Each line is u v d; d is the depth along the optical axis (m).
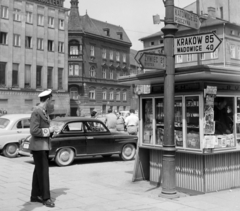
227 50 38.72
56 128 11.97
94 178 9.45
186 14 7.21
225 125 7.77
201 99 7.18
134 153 13.52
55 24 51.84
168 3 6.84
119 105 70.75
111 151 12.85
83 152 12.16
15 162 11.73
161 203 6.32
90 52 64.50
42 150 6.18
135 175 8.82
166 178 6.77
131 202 6.38
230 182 7.77
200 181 7.30
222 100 7.74
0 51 45.41
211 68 6.61
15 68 47.09
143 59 6.33
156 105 8.36
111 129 16.44
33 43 48.97
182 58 48.25
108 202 6.39
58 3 52.16
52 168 11.34
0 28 45.38
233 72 6.90
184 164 7.64
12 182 8.27
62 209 5.89
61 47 52.91
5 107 45.81
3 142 13.77
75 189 7.58
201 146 7.14
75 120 12.30
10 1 46.22
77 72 62.06
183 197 6.88
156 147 8.25
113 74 70.19
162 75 7.34
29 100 48.25
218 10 36.62
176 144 7.69
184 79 7.52
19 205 6.16
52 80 51.62
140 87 10.66
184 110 7.52
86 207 6.03
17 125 14.20
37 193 6.38
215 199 6.72
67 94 53.19
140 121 8.75
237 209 5.96
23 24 47.62
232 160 7.83
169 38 6.82
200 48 6.51
